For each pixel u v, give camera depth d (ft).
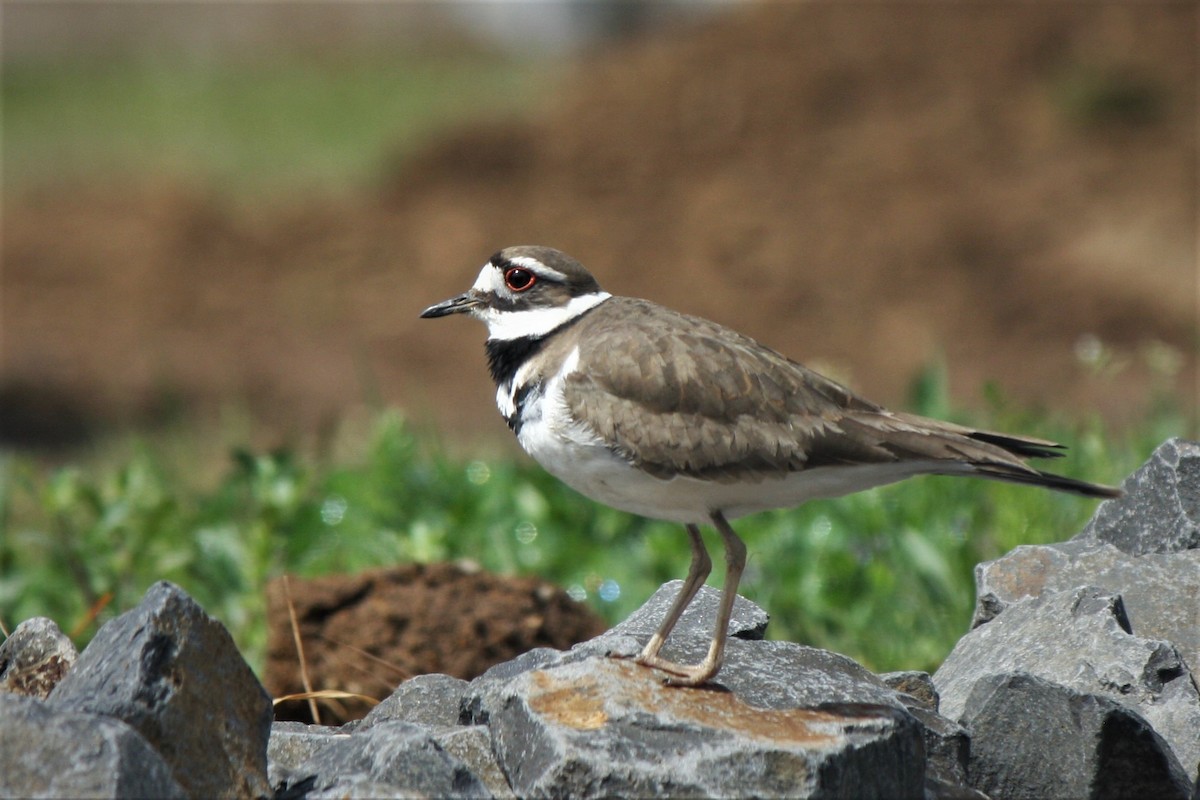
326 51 179.73
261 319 85.05
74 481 36.76
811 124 98.43
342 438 56.59
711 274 85.56
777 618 34.71
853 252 86.38
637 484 23.45
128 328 83.20
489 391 73.00
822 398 23.22
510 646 30.91
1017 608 26.78
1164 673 24.40
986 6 106.22
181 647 19.83
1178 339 77.20
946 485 38.22
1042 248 85.87
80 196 107.34
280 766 22.04
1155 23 102.53
